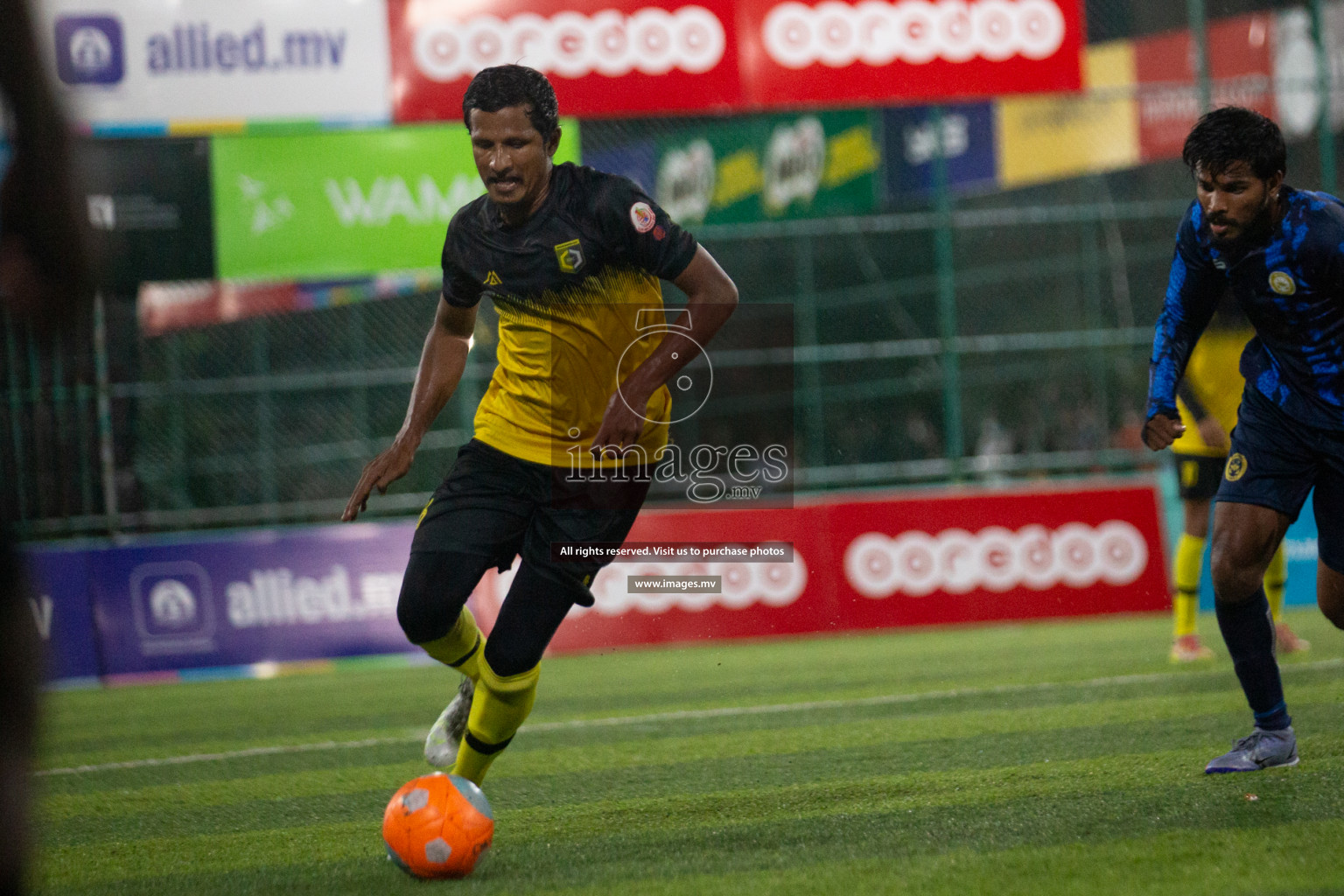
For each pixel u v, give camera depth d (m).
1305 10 45.16
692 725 20.30
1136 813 11.62
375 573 34.12
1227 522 12.48
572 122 35.56
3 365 33.72
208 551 33.59
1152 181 52.81
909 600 35.09
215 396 43.03
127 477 34.28
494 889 10.14
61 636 32.66
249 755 19.89
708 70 35.50
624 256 11.32
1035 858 10.12
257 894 10.53
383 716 23.84
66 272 5.14
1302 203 11.48
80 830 14.39
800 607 34.69
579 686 26.75
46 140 5.00
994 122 57.28
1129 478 36.69
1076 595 35.56
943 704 20.98
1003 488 35.72
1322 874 9.17
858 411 52.53
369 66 34.44
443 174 35.06
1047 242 56.00
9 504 6.00
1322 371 11.82
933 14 36.22
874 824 12.01
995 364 55.03
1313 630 28.86
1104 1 52.81
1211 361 23.08
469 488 11.61
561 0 34.97
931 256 57.84
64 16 33.25
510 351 11.77
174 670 33.09
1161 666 23.98
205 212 34.59
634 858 11.12
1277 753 13.05
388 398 43.00
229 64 34.00
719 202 61.94
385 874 10.99
